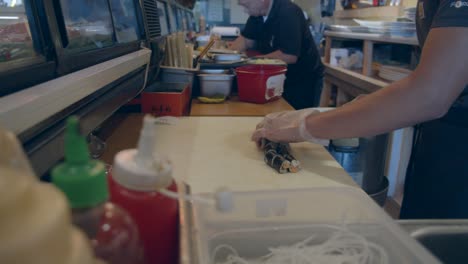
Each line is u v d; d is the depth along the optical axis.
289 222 0.66
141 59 1.08
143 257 0.40
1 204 0.21
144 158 0.42
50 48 0.64
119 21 1.16
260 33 3.18
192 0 4.03
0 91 0.49
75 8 0.78
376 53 2.87
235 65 2.02
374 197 1.54
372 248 0.61
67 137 0.32
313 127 0.96
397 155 2.40
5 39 0.60
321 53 3.79
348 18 3.19
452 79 0.78
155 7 1.76
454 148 1.22
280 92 1.83
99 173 0.32
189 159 1.00
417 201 1.39
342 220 0.67
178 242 0.46
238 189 0.84
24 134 0.47
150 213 0.42
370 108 0.86
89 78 0.63
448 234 0.69
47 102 0.49
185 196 0.45
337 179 0.90
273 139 1.05
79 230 0.28
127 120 1.34
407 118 0.83
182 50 1.75
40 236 0.20
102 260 0.32
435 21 0.82
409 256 0.55
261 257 0.64
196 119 1.42
